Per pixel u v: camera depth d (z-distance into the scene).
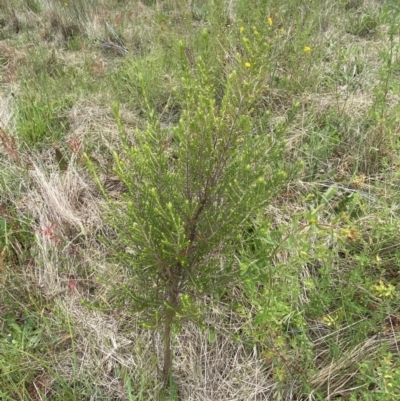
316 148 3.05
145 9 5.84
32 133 3.39
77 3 5.69
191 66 3.52
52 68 4.55
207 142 1.48
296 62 3.65
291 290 1.89
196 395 2.06
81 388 2.08
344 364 1.97
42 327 2.27
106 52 5.02
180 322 1.78
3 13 5.73
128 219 1.65
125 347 2.21
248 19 3.45
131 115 3.63
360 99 3.48
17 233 2.71
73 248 2.64
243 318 2.25
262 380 2.05
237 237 1.62
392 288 2.08
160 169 1.55
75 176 3.01
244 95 1.40
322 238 2.49
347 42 4.46
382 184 2.82
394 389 1.70
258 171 1.58
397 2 4.41
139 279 1.84
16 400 2.03
